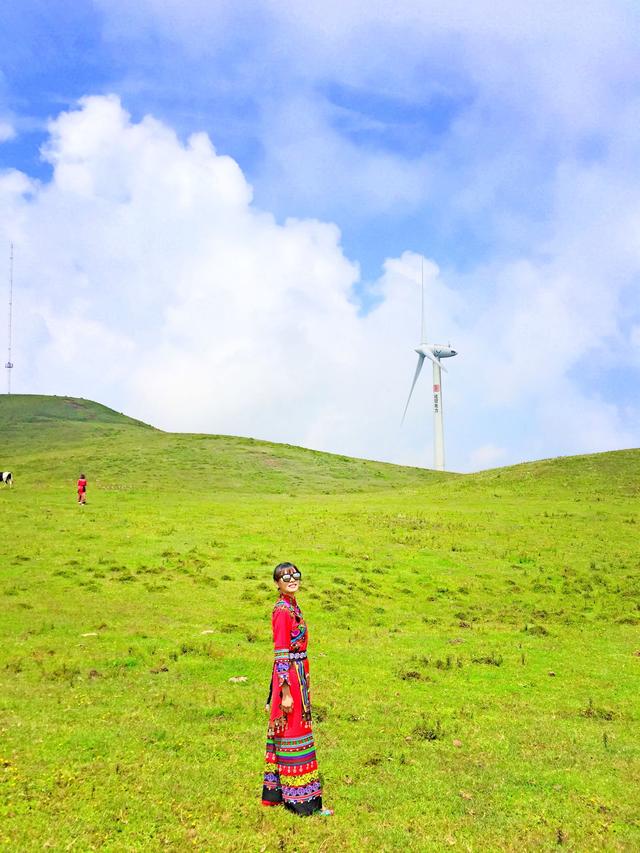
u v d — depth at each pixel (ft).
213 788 26.61
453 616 70.69
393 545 100.89
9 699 36.60
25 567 74.79
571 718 41.57
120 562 80.02
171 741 31.99
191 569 78.95
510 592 80.69
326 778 29.89
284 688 25.53
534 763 33.24
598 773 32.09
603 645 61.46
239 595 70.28
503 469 193.36
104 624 56.70
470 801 28.30
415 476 222.69
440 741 36.29
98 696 38.96
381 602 73.51
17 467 193.88
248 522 113.50
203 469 198.18
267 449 236.63
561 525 117.29
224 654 50.83
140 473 187.83
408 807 27.25
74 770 26.27
